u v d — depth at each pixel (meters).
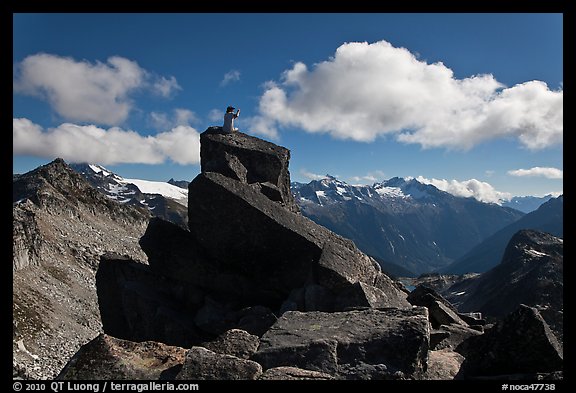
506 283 96.75
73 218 113.94
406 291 26.11
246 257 21.55
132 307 22.09
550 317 41.09
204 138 26.41
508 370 14.03
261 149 26.25
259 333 17.94
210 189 21.19
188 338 19.73
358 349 12.94
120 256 25.55
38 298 64.25
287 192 27.69
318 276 19.83
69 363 12.32
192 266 22.31
